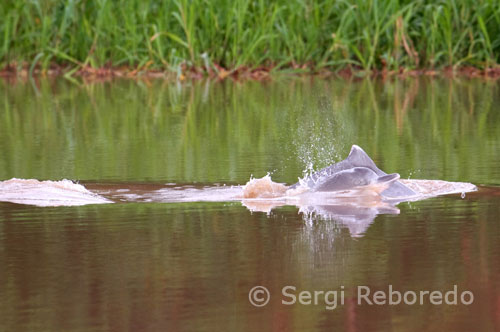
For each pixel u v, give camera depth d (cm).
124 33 5459
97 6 5347
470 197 1998
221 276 1385
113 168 2448
